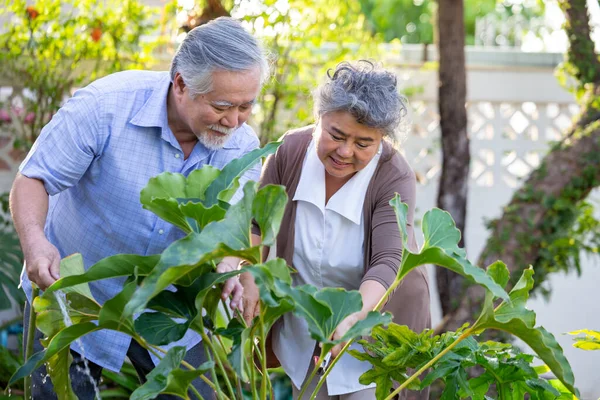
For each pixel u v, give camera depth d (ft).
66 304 5.25
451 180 13.47
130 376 12.35
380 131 6.70
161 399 7.30
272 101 14.05
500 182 15.71
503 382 5.76
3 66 13.89
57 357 5.37
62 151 6.64
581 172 13.20
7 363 12.06
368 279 6.94
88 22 14.02
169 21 14.90
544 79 15.69
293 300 4.51
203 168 5.16
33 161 6.64
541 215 13.23
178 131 6.88
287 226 7.73
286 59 14.06
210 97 6.12
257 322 4.80
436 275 13.29
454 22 13.37
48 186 6.64
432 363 5.30
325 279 7.75
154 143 6.89
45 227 7.46
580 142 13.39
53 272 6.07
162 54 14.88
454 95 13.41
